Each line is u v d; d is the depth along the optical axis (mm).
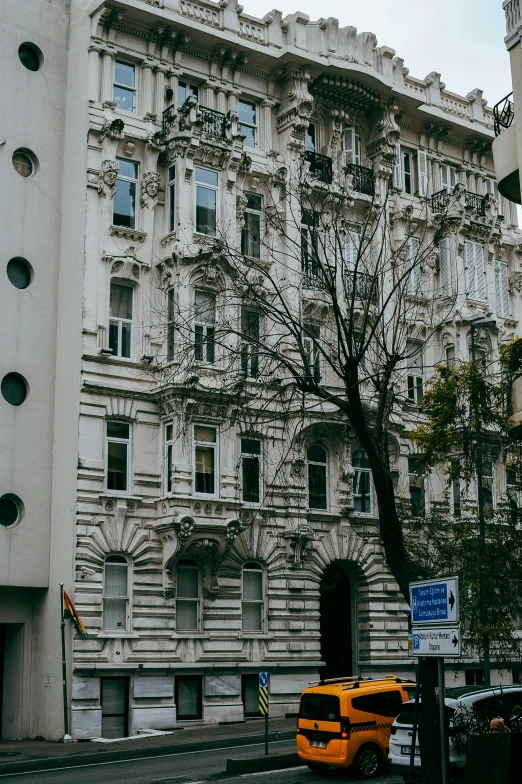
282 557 39250
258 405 38688
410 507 37125
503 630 31781
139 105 39344
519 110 19984
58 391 37188
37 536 36000
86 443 35438
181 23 39531
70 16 40594
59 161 39250
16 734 35125
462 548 33594
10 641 36562
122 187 38438
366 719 24672
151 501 36469
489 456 40062
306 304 40719
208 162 39250
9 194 37625
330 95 44344
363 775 24297
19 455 36188
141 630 35281
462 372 35625
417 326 44531
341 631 41781
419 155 47594
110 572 35500
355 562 41219
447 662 42875
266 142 42188
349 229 42812
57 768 27812
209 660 36500
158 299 38094
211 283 38094
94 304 36531
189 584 37031
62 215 38812
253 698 37625
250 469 38906
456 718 21953
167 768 26484
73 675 33531
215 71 41375
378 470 21484
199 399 36500
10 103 38312
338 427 40375
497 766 14859
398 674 41656
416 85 47469
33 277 37688
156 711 34875
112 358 36469
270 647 38219
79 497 34969
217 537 36438
